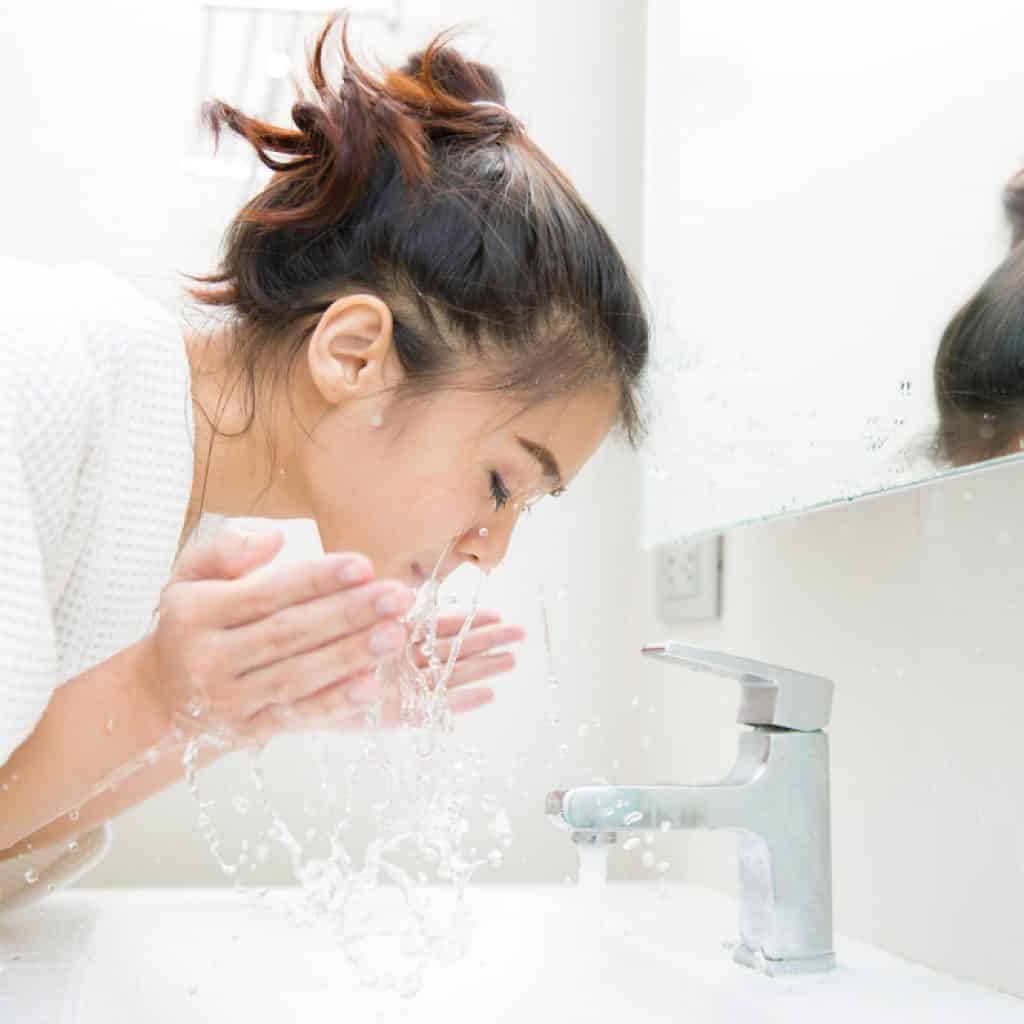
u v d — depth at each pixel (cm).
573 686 142
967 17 83
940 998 74
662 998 79
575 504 145
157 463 86
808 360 102
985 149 80
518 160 97
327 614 66
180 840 130
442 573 97
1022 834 74
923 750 84
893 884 87
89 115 140
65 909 101
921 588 85
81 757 70
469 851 135
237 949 90
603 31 154
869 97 96
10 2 140
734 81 123
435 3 149
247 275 96
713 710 120
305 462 95
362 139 92
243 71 142
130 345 84
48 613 70
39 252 137
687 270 130
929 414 84
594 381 94
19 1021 62
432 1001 78
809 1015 69
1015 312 75
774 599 108
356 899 103
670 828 76
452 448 92
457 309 91
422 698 97
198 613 67
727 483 116
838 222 99
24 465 74
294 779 131
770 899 78
